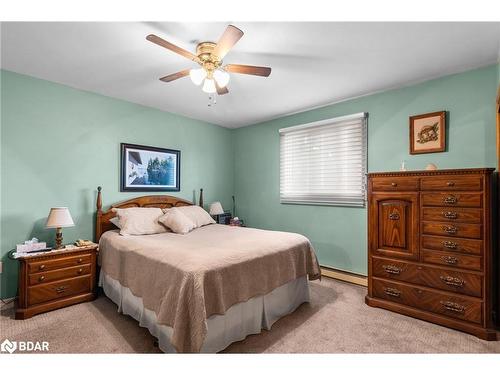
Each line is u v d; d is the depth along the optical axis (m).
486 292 2.03
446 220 2.21
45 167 2.81
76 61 2.40
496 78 2.38
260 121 4.47
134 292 2.16
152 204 3.68
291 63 2.42
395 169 3.00
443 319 2.20
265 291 2.12
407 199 2.43
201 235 2.86
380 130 3.12
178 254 1.99
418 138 2.82
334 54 2.26
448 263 2.20
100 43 2.10
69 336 2.05
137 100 3.47
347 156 3.42
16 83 2.62
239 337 1.98
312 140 3.78
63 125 2.94
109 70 2.59
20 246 2.45
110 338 2.02
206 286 1.70
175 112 3.99
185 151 4.19
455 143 2.60
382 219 2.59
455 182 2.17
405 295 2.43
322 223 3.68
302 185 3.90
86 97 3.11
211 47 2.01
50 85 2.84
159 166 3.83
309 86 2.97
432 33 1.94
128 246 2.43
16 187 2.63
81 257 2.70
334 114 3.55
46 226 2.55
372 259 2.65
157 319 1.75
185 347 1.59
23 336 2.05
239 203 4.87
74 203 3.02
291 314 2.47
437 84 2.72
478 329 2.04
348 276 3.35
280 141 4.18
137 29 1.90
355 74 2.66
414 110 2.87
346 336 2.07
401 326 2.22
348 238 3.42
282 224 4.17
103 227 3.16
